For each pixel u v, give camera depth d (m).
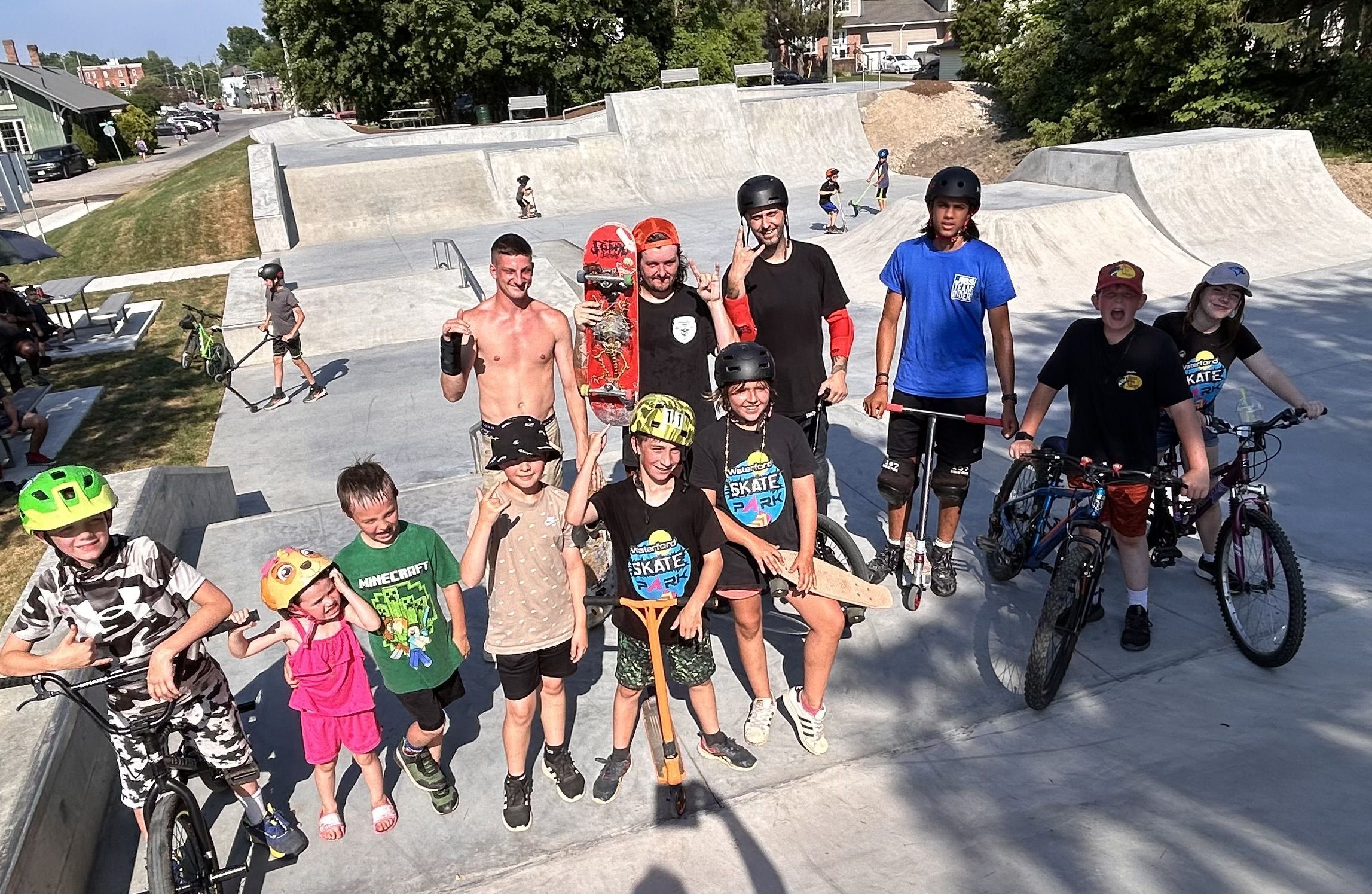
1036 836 3.20
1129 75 23.45
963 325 4.45
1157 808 3.29
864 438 7.23
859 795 3.49
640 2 38.50
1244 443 4.36
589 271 4.20
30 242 14.26
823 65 72.12
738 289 4.42
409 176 24.20
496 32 34.78
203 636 2.89
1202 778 3.42
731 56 51.12
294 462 8.94
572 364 4.47
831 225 19.22
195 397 11.25
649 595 3.26
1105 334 3.98
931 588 4.97
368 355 12.66
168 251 21.45
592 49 37.91
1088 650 4.33
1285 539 3.97
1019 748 3.70
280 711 4.13
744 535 3.46
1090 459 4.02
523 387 4.35
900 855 3.17
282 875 3.24
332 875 3.23
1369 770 3.37
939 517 4.83
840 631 3.53
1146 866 3.00
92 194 36.88
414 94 38.44
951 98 31.28
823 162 28.72
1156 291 12.12
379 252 20.17
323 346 13.06
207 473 6.63
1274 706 3.81
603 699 4.20
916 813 3.38
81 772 3.35
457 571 3.37
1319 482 6.11
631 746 3.84
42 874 2.86
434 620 3.29
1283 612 4.12
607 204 24.94
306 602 3.02
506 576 3.22
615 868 3.20
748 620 3.58
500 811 3.51
